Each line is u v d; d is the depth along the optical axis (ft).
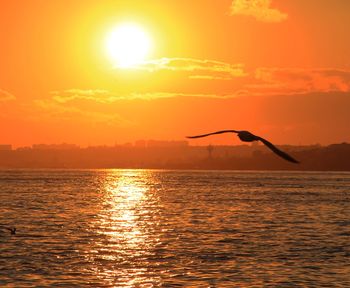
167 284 225.97
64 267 253.24
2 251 287.07
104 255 284.20
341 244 322.75
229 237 352.69
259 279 232.94
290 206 604.08
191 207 595.88
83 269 250.37
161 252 294.46
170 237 354.13
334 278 235.20
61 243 319.88
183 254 288.30
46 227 396.57
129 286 223.10
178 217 490.08
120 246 314.14
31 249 295.48
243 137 87.61
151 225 426.10
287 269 250.78
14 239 329.52
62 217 477.36
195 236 358.43
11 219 450.71
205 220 462.60
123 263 264.72
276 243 325.83
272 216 495.41
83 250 297.94
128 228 403.95
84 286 221.66
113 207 594.24
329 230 392.88
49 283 224.74
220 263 264.11
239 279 233.14
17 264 256.11
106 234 366.22
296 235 363.15
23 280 228.22
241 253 290.35
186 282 229.04
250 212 534.37
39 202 641.40
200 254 287.89
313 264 262.06
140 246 315.17
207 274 241.76
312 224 431.84
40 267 251.39
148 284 225.97
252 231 385.50
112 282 229.04
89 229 392.47
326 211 546.26
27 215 488.44
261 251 296.71
